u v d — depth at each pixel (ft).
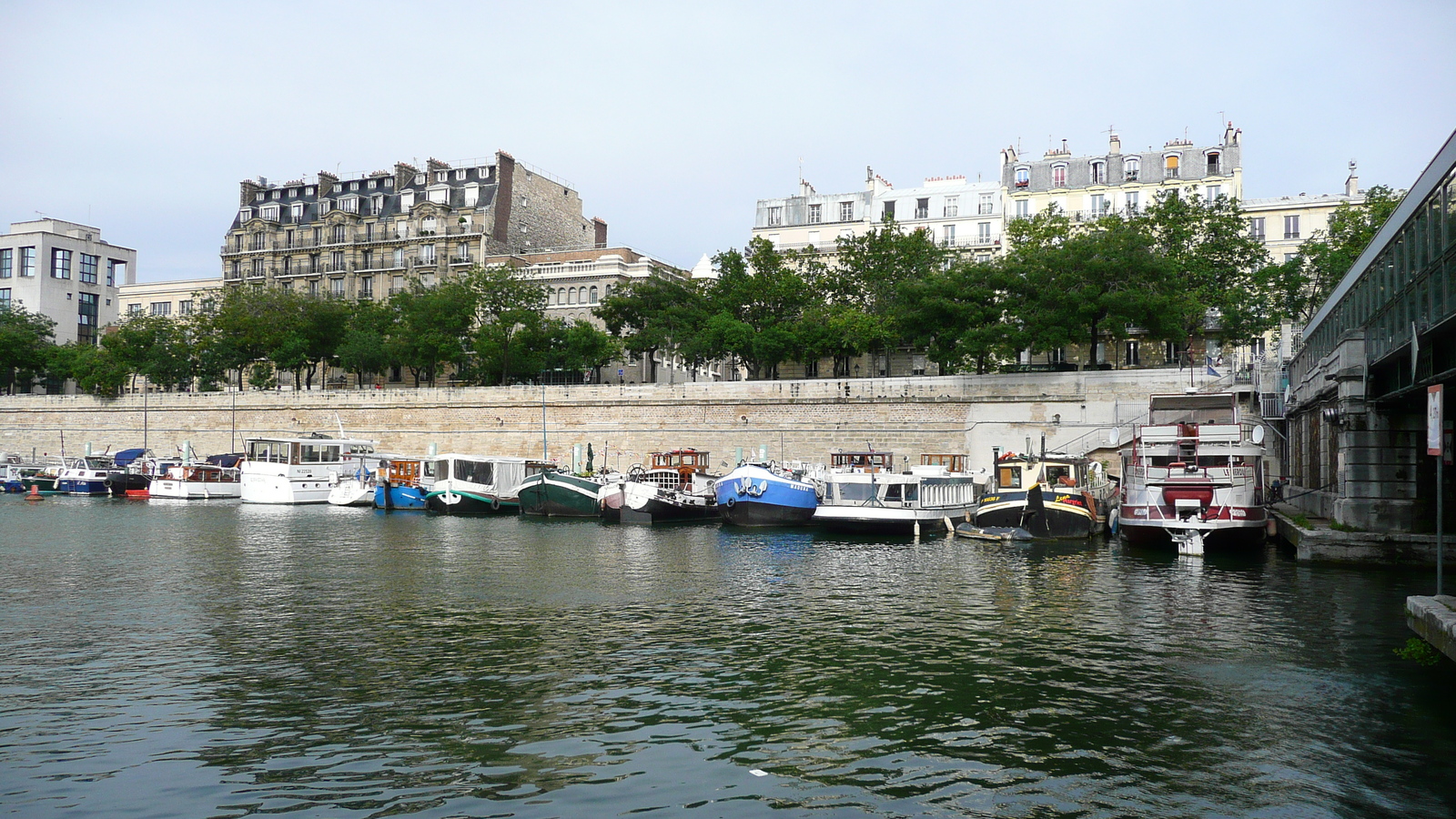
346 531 163.32
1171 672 66.03
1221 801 44.06
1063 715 56.75
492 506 201.67
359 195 367.66
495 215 340.39
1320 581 99.91
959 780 46.91
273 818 42.45
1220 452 128.77
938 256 256.11
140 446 294.05
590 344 272.51
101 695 60.44
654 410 233.14
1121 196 286.66
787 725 55.16
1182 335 200.03
